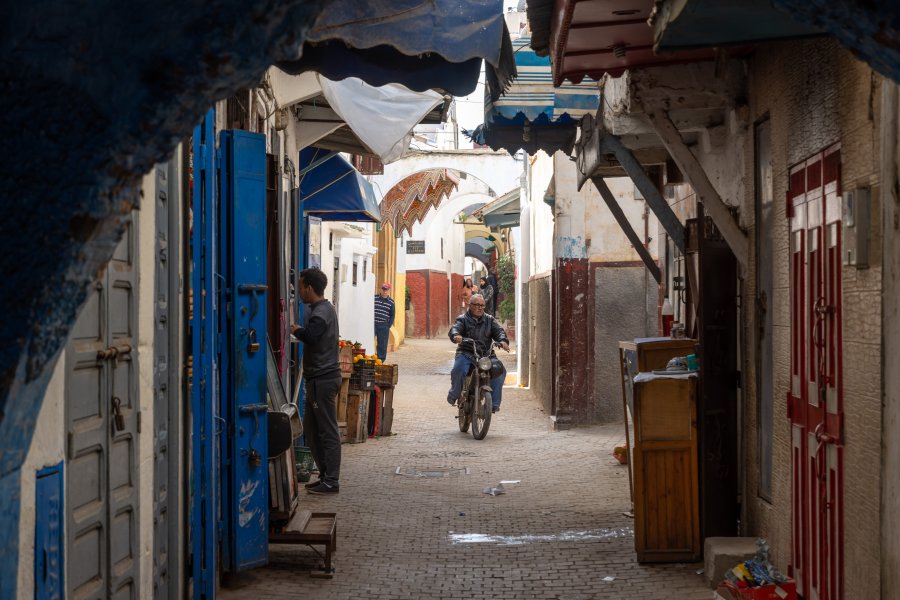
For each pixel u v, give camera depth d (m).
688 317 8.25
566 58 6.56
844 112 4.75
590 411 14.40
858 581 4.50
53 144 1.93
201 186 5.41
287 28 1.95
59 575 3.20
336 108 9.70
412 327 44.97
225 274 5.91
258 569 6.48
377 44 5.93
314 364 9.21
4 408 2.01
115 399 3.88
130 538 4.13
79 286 2.05
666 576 6.38
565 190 14.40
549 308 16.14
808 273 5.40
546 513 8.38
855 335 4.56
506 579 6.34
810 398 5.35
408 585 6.21
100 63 1.91
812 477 5.30
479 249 65.88
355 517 8.20
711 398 6.76
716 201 6.77
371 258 27.77
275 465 6.52
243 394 5.96
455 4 6.04
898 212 3.99
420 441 12.98
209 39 1.89
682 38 4.75
